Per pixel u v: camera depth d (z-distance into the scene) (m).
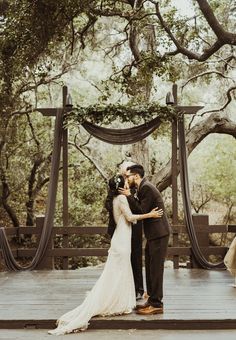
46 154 16.08
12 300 5.94
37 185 16.14
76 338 4.73
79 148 15.46
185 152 8.84
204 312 5.32
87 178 16.56
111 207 5.48
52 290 6.56
